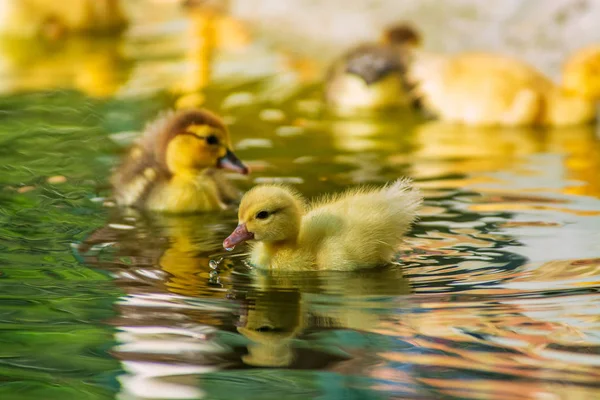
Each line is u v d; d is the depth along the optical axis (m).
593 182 13.24
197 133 12.73
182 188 12.52
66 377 7.51
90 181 13.44
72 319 8.65
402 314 8.73
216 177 13.15
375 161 14.48
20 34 23.27
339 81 18.31
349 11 24.58
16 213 12.03
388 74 18.00
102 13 23.58
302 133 16.12
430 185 13.16
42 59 21.06
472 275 9.80
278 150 15.06
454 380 7.37
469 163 14.38
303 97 18.41
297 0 25.31
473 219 11.64
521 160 14.57
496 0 23.84
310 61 20.88
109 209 12.37
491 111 17.12
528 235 11.02
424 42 22.30
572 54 21.16
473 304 8.97
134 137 15.52
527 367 7.57
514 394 7.12
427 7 24.30
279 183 13.35
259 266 10.26
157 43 22.47
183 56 21.22
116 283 9.64
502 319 8.56
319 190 12.98
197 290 9.47
